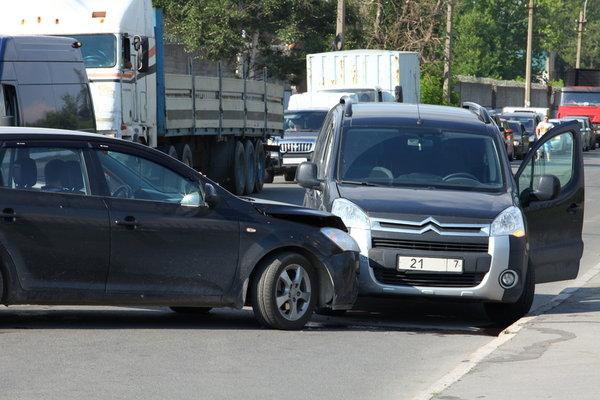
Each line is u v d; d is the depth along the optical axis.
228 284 26.59
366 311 31.98
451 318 31.38
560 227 32.31
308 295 27.39
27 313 28.48
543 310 30.75
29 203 24.94
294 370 22.72
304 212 27.44
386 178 31.03
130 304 25.95
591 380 21.14
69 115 48.50
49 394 19.80
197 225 26.27
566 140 32.69
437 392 20.12
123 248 25.66
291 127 88.06
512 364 22.67
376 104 34.00
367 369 23.17
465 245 28.77
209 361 23.19
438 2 144.12
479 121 32.97
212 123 71.00
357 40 139.88
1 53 44.53
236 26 127.19
